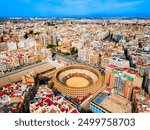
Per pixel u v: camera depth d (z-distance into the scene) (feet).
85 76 586.86
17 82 522.47
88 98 453.99
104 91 452.76
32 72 520.83
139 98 367.86
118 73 462.19
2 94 388.57
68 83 540.52
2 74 585.22
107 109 375.66
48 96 374.84
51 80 554.05
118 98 422.41
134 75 436.76
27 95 399.85
